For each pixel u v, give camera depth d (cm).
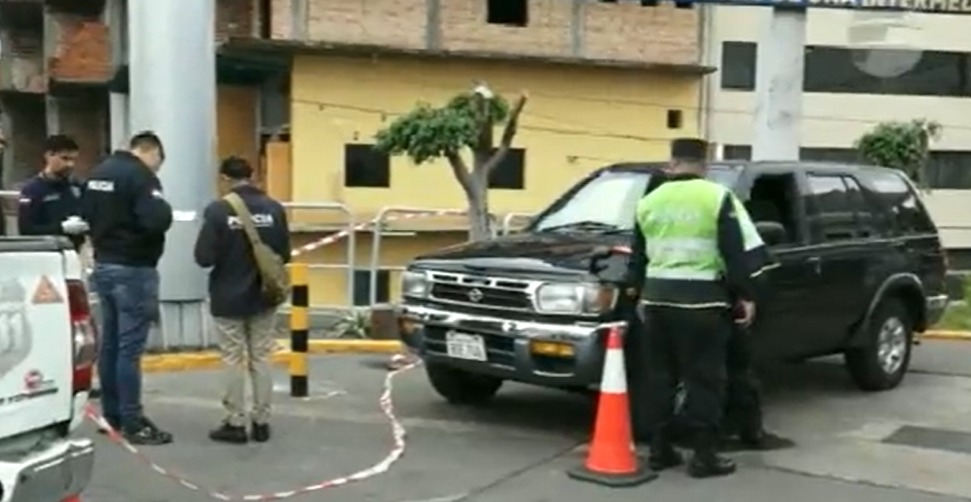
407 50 2778
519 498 619
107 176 691
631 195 826
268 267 696
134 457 684
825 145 3550
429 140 2134
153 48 979
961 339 1317
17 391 382
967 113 3631
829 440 765
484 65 2909
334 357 1073
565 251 741
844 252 852
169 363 963
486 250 775
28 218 789
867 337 895
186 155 990
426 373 900
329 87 2778
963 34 3597
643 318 663
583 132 3022
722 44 3222
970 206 3700
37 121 3509
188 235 998
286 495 618
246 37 2747
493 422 797
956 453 736
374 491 628
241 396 722
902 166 3069
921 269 941
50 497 393
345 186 2805
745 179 806
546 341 697
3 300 375
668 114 3100
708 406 654
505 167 2967
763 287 753
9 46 3306
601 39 2992
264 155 2836
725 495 630
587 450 721
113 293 700
